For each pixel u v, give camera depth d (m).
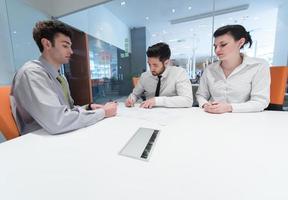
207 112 1.06
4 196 0.36
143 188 0.38
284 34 3.76
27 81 0.78
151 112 1.09
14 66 2.77
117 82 6.29
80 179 0.41
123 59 6.61
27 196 0.36
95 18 4.88
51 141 0.65
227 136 0.66
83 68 4.29
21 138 0.68
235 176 0.41
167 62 1.49
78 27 4.25
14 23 2.78
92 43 4.79
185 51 8.45
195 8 4.48
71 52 1.03
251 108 1.03
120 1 4.56
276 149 0.55
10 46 2.70
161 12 5.11
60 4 3.78
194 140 0.63
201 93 1.46
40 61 0.94
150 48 1.43
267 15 4.30
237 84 1.26
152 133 0.71
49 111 0.73
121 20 6.18
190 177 0.41
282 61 3.81
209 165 0.46
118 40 6.22
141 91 1.68
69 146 0.60
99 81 5.31
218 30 1.21
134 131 0.75
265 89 1.16
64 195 0.36
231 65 1.28
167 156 0.52
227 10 4.20
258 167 0.45
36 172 0.45
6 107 0.84
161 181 0.40
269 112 1.03
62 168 0.46
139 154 0.53
